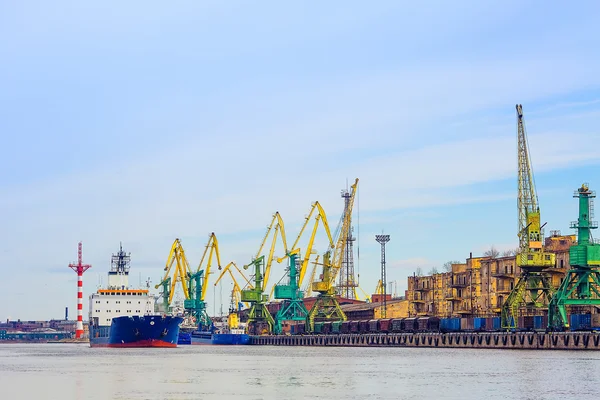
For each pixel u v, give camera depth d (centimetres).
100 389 11850
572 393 10762
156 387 12012
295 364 16288
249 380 12888
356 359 17450
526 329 19800
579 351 17375
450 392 11019
